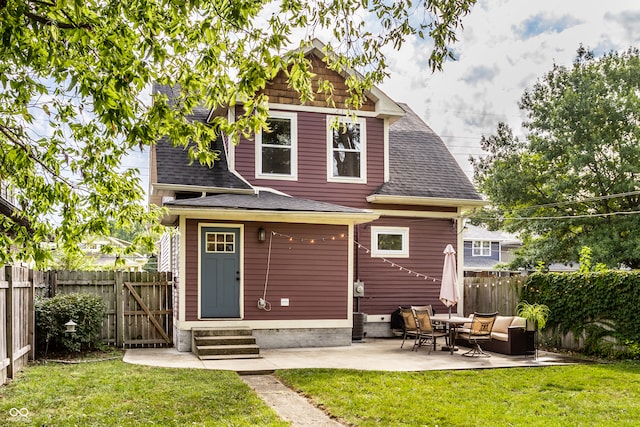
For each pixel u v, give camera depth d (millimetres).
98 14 4902
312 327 13266
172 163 14219
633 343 11523
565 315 13062
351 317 13578
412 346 13539
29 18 4262
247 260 13000
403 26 6695
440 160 17672
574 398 7949
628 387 8719
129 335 13133
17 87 5535
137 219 6387
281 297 13133
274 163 14938
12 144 6074
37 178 6086
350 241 13719
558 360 11516
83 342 11688
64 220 6051
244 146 14695
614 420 6789
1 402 7008
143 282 13336
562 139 25703
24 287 9922
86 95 4328
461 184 16781
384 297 15805
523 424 6551
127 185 6281
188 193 13953
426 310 12664
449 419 6715
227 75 5328
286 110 15086
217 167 14586
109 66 4402
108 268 19625
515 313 14523
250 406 7180
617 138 25266
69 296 11711
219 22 4988
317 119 15328
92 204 6062
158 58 4680
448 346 13141
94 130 6012
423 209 16328
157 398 7434
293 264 13281
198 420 6461
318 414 7031
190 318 12469
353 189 15609
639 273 11562
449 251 13422
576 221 25438
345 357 11523
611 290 12055
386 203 15867
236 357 11344
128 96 4449
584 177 25531
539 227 26531
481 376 9500
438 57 6715
